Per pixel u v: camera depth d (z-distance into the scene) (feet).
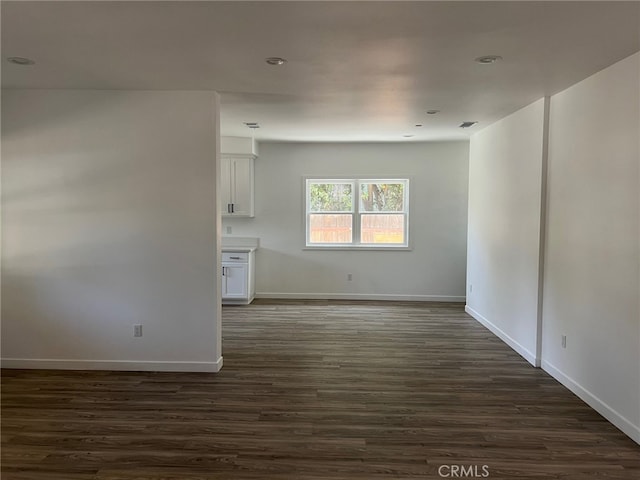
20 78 11.18
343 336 16.67
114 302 12.76
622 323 9.53
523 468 8.18
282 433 9.41
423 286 23.21
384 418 10.11
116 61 9.80
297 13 7.26
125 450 8.70
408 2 6.85
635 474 8.00
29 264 12.71
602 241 10.27
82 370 12.89
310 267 23.45
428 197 22.88
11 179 12.52
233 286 21.90
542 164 13.02
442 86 11.71
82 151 12.43
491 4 6.92
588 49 8.87
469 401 11.02
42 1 6.86
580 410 10.53
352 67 10.14
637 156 9.07
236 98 13.08
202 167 12.42
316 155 23.03
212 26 7.84
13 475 7.89
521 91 12.22
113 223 12.59
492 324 17.35
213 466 8.19
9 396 11.15
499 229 16.57
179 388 11.73
